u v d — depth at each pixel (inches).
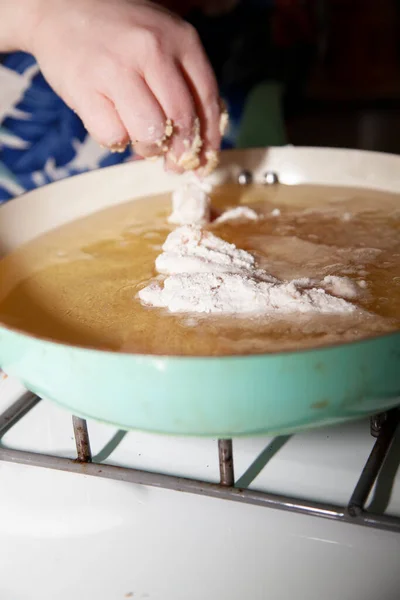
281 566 19.0
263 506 20.1
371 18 100.5
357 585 18.6
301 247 24.2
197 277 22.0
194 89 24.8
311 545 19.4
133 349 20.1
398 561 19.0
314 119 72.6
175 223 26.2
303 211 26.5
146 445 21.9
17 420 22.9
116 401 18.5
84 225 26.4
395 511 19.9
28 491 20.9
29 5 25.3
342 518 19.5
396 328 20.3
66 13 24.6
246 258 23.4
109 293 22.5
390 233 24.9
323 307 21.0
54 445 22.0
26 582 19.1
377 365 18.2
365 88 83.4
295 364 17.7
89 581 19.0
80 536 19.9
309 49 55.1
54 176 37.4
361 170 28.0
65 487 20.9
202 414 18.2
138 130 23.6
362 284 22.0
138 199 28.0
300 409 18.2
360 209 26.5
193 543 19.6
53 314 21.7
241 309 21.2
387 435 21.0
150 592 18.7
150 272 23.4
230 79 45.3
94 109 24.1
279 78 49.8
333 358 17.8
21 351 19.0
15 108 36.2
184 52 24.5
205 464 21.3
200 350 19.9
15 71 35.7
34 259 24.5
